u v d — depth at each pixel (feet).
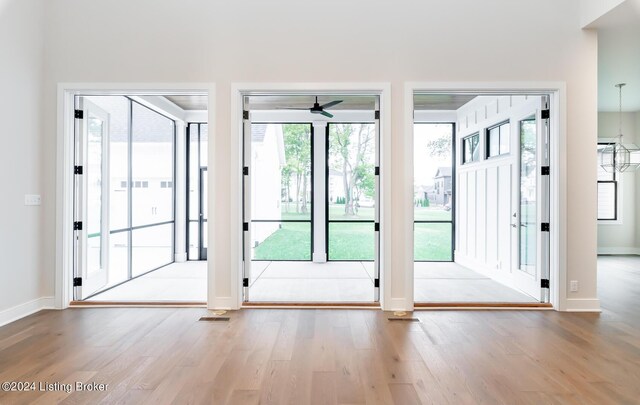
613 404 7.21
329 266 22.15
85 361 8.98
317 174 23.75
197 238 25.29
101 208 16.15
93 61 13.20
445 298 14.80
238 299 13.32
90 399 7.30
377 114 13.71
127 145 19.34
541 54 13.14
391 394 7.54
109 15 13.23
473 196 21.42
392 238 13.23
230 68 13.26
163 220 23.39
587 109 13.14
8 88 11.77
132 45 13.21
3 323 11.57
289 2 13.23
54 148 13.21
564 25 13.11
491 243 19.11
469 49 13.15
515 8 13.15
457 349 9.80
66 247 13.34
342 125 25.18
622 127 26.18
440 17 13.17
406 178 13.16
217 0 13.25
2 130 11.59
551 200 13.50
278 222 25.61
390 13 13.20
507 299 14.58
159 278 18.98
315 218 23.67
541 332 11.07
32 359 9.09
